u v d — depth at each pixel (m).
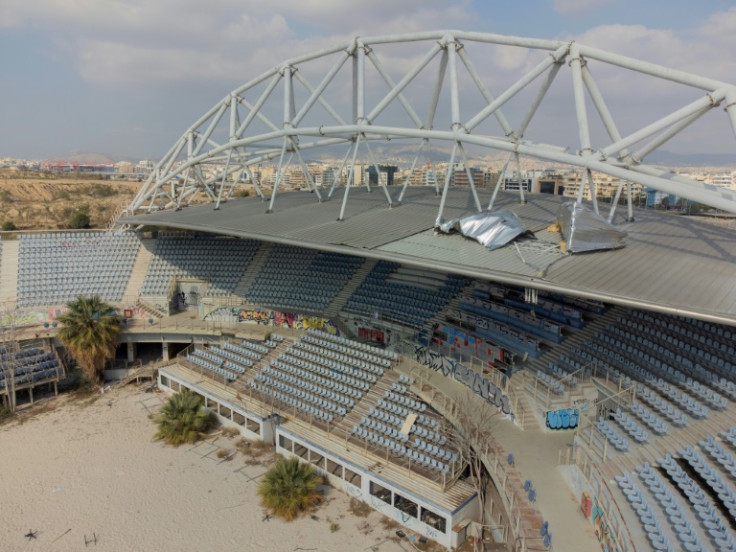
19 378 48.50
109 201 166.50
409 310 50.75
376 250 34.75
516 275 27.92
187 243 70.00
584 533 22.78
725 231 37.28
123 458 39.50
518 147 38.28
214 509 33.34
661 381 31.09
